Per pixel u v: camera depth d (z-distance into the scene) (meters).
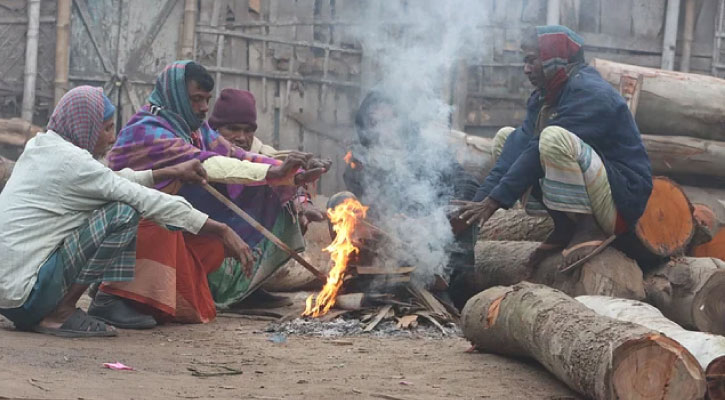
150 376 4.07
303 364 4.64
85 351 4.61
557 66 6.75
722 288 6.48
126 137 6.03
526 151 6.52
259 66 11.50
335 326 5.89
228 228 5.34
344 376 4.35
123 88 11.38
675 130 9.71
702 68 12.06
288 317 6.18
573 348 4.04
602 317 4.18
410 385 4.19
